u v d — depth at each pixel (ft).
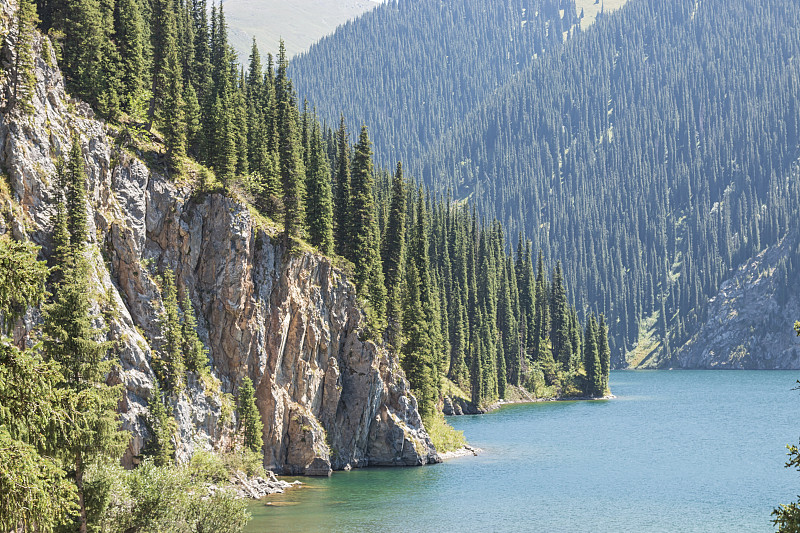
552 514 280.10
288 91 501.97
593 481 341.00
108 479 160.76
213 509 190.60
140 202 298.97
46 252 252.21
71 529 147.02
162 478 183.42
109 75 331.36
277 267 341.41
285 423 334.85
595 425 546.26
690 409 654.94
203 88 456.04
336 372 362.33
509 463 385.50
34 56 272.72
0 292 87.56
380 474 349.20
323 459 339.57
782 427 530.27
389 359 390.83
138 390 257.75
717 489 326.65
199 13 514.27
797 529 104.88
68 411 108.68
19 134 254.88
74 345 160.66
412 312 436.76
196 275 317.22
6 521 88.17
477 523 264.72
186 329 291.99
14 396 91.81
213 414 292.61
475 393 643.86
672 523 269.85
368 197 427.74
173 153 320.29
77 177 261.85
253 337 322.34
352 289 382.42
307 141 498.69
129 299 282.56
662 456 410.72
